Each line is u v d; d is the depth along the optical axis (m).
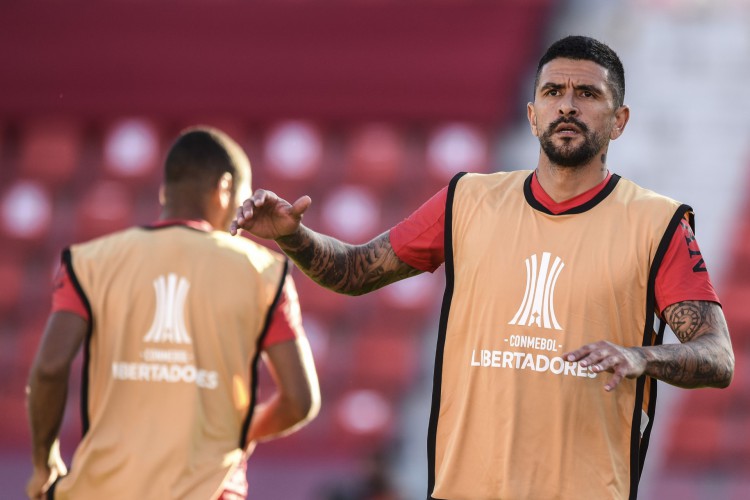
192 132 15.17
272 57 54.72
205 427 13.97
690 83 54.62
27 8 56.16
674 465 40.12
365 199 49.69
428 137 52.44
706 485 38.31
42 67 54.78
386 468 25.53
